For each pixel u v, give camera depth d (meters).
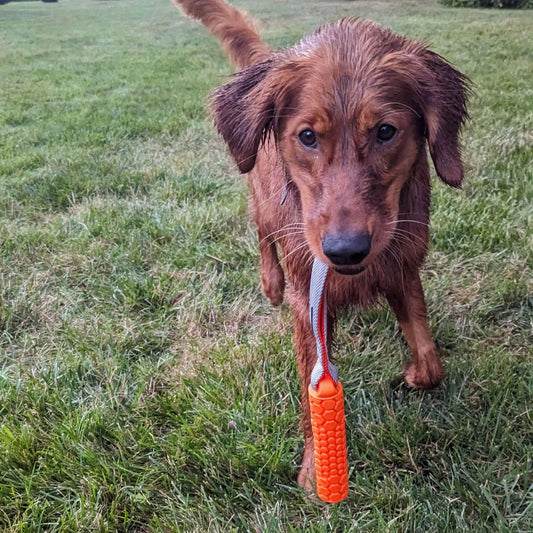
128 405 0.73
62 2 9.62
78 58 3.45
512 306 0.87
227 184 1.35
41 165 1.55
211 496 0.61
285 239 0.67
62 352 0.84
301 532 0.55
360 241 0.50
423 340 0.70
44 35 4.85
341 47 0.57
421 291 0.70
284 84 0.58
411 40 0.62
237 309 0.92
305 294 0.65
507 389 0.69
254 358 0.78
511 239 1.00
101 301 0.96
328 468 0.53
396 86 0.55
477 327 0.82
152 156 1.57
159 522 0.57
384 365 0.77
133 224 1.17
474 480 0.59
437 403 0.71
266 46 0.97
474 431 0.65
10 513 0.61
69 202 1.32
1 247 1.11
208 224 1.13
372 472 0.63
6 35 4.93
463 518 0.55
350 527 0.55
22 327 0.92
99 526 0.58
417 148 0.58
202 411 0.68
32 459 0.65
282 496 0.60
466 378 0.72
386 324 0.85
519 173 1.21
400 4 5.38
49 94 2.46
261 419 0.68
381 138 0.54
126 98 2.26
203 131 1.75
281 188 0.67
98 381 0.79
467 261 0.96
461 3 5.00
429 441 0.65
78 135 1.80
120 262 1.05
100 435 0.68
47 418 0.71
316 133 0.54
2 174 1.49
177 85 2.44
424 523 0.56
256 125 0.61
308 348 0.65
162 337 0.86
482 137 1.43
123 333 0.86
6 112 2.12
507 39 2.95
